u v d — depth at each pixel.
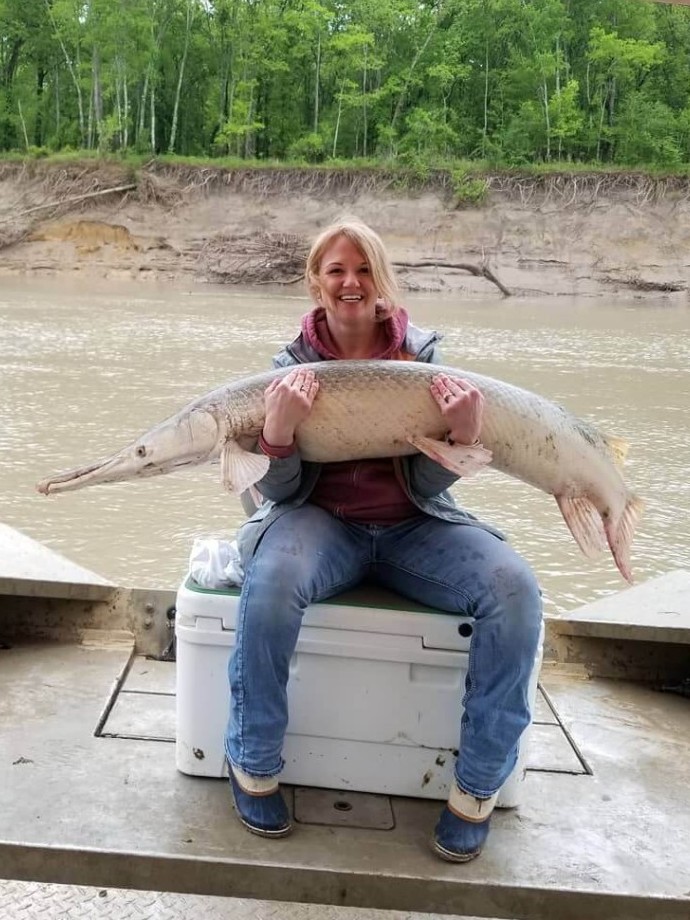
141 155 41.94
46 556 3.93
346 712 2.56
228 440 2.63
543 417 2.67
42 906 2.45
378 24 49.94
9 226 39.34
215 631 2.52
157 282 37.50
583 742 3.03
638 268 37.62
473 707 2.32
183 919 2.44
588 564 6.53
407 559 2.54
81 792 2.53
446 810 2.36
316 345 2.74
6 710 2.98
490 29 48.94
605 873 2.31
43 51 52.62
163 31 50.00
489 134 47.78
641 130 43.81
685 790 2.75
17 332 19.19
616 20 50.28
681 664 3.54
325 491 2.65
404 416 2.52
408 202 39.34
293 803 2.54
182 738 2.62
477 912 2.24
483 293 37.16
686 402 13.30
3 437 9.84
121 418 10.98
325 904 2.26
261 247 38.22
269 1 49.75
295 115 50.84
